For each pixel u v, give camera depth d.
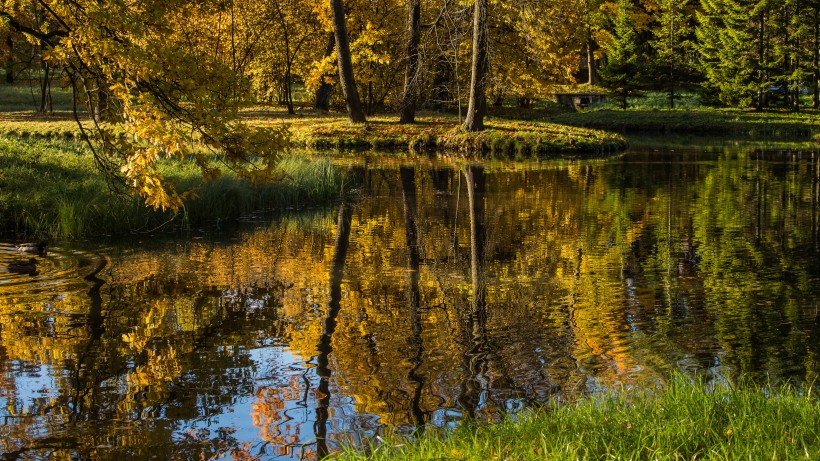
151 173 9.28
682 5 57.47
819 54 51.28
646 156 31.12
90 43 9.22
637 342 8.27
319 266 12.11
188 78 9.35
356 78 40.44
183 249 13.50
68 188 16.25
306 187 19.16
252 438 5.96
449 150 32.75
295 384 7.08
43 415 6.42
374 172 25.12
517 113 52.38
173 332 8.68
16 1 11.00
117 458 5.66
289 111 41.84
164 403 6.67
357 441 5.88
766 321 9.03
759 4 50.59
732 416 5.11
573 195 20.08
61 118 34.38
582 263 12.26
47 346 8.20
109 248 13.57
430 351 8.00
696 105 56.56
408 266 12.13
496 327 8.83
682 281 11.05
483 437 5.20
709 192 20.52
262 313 9.45
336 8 35.59
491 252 13.12
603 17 60.81
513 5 32.41
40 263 12.30
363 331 8.72
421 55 34.97
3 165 17.44
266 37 44.00
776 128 43.88
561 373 7.31
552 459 4.38
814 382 6.98
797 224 15.70
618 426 4.98
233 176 18.33
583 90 60.66
